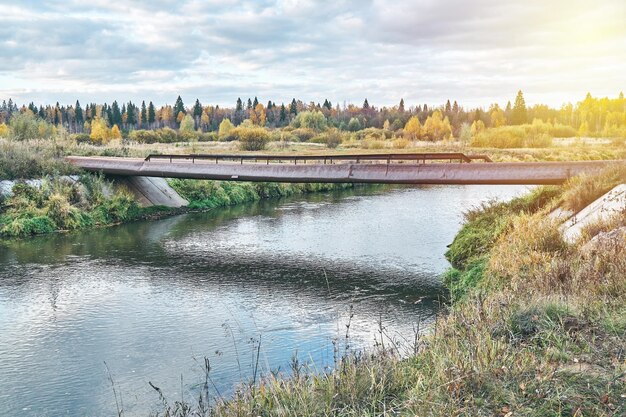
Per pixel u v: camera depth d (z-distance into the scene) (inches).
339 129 4055.1
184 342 501.7
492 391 216.5
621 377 213.9
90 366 453.1
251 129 2518.5
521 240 566.9
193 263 818.8
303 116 4121.6
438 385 227.1
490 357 246.7
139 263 819.4
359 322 539.5
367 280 705.0
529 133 3292.3
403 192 1745.8
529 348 260.7
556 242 535.8
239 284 700.0
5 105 5546.3
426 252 856.9
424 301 606.2
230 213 1344.7
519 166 876.6
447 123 4426.7
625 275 346.3
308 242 962.1
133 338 514.6
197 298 641.0
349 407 231.1
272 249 911.0
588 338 261.1
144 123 5841.5
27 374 440.1
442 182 914.7
